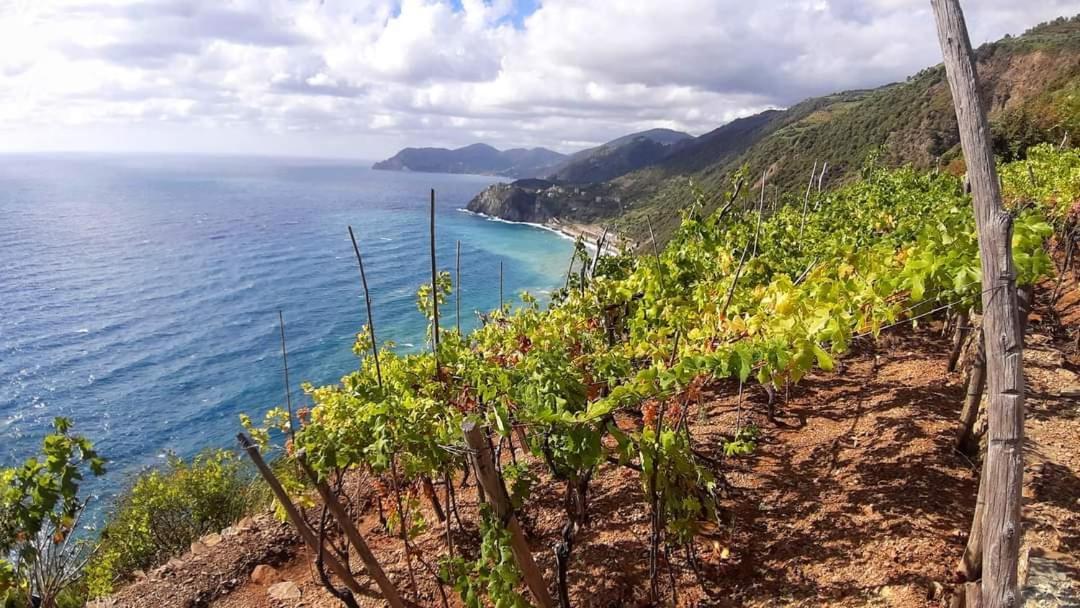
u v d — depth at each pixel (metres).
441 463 4.07
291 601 5.32
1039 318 8.66
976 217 2.22
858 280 3.86
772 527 4.93
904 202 10.28
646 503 5.59
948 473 5.03
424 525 5.29
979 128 2.17
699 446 6.41
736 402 7.54
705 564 4.70
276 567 5.89
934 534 4.34
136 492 13.11
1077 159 12.61
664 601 4.46
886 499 4.87
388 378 5.17
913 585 3.90
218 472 13.52
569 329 6.02
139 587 5.65
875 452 5.62
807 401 7.18
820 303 3.67
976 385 5.06
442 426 3.87
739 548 4.78
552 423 3.68
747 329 3.97
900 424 6.01
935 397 6.52
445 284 6.39
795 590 4.20
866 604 3.88
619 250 8.95
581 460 3.54
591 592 4.70
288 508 3.42
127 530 12.12
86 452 4.02
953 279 3.37
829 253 5.88
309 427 3.97
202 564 5.93
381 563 5.65
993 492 2.25
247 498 13.38
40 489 3.76
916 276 3.42
